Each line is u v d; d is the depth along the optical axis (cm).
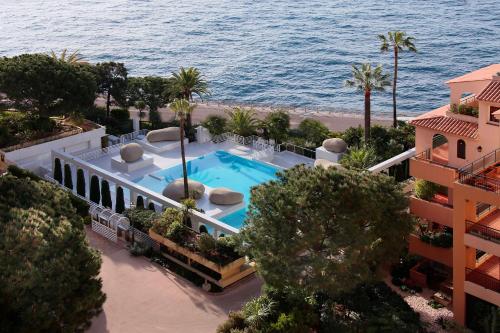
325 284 3806
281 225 3819
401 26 19338
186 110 5762
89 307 3684
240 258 4694
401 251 4438
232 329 3953
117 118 8688
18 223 3522
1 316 3384
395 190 4166
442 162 4616
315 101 12662
